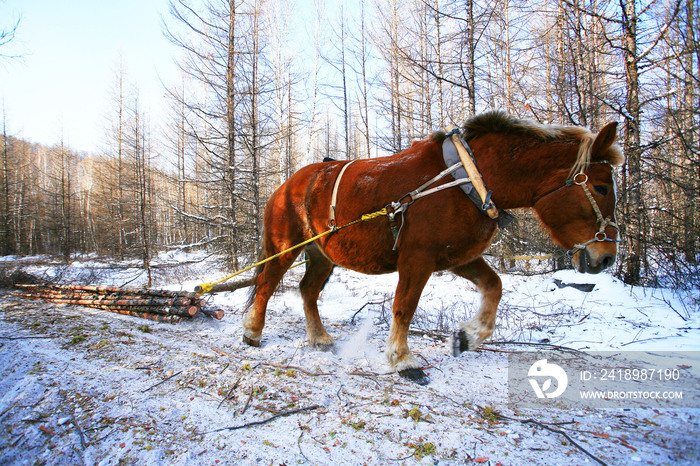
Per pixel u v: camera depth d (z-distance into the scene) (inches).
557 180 124.1
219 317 228.1
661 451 84.0
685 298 257.9
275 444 91.7
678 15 263.6
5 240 1283.2
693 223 292.2
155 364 142.9
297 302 303.3
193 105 467.8
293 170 716.0
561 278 332.2
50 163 2251.5
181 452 88.1
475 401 114.9
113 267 593.3
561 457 83.7
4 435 95.5
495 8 384.5
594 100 392.2
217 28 462.3
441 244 129.1
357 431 97.3
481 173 128.5
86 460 85.7
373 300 304.2
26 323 201.9
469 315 242.7
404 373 132.4
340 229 149.7
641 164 328.2
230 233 467.8
